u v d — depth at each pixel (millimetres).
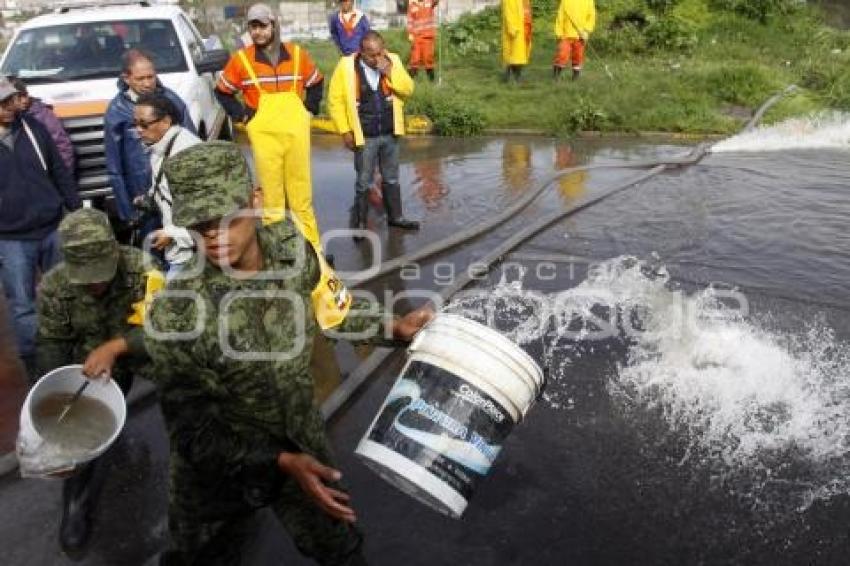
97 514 3768
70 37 8320
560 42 14086
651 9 19047
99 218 3266
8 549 3572
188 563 2838
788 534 3496
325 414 4359
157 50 8359
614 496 3766
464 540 3488
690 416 4406
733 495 3758
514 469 3967
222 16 24031
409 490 2717
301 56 6098
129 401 4629
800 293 5883
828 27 19719
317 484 2408
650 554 3398
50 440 3086
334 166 9992
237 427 2557
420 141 11555
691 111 11945
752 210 7832
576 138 11594
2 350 5719
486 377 2574
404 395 2629
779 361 4914
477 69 16172
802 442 4152
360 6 25078
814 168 9375
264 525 3592
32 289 5066
